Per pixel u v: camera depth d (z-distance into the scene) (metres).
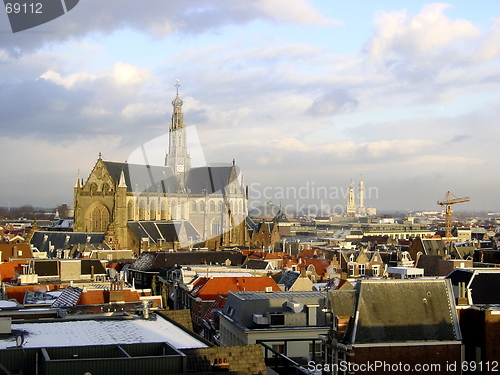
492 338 69.31
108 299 98.81
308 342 91.12
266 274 160.62
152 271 190.50
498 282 90.25
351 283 142.12
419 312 69.56
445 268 158.88
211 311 121.69
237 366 55.22
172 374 48.03
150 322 71.25
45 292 116.12
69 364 47.50
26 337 61.50
